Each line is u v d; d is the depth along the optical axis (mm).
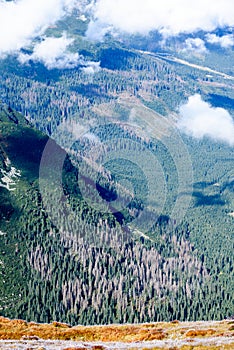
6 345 124938
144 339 132500
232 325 138875
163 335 134750
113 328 147250
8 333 135250
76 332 139750
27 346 124312
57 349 121812
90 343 129125
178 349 119438
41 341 129750
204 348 118312
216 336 127438
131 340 133125
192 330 133750
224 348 116875
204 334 130625
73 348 121938
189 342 123375
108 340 135125
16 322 147875
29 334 135375
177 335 133125
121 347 123188
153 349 120438
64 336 136625
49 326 145625
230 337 124938
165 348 120750
